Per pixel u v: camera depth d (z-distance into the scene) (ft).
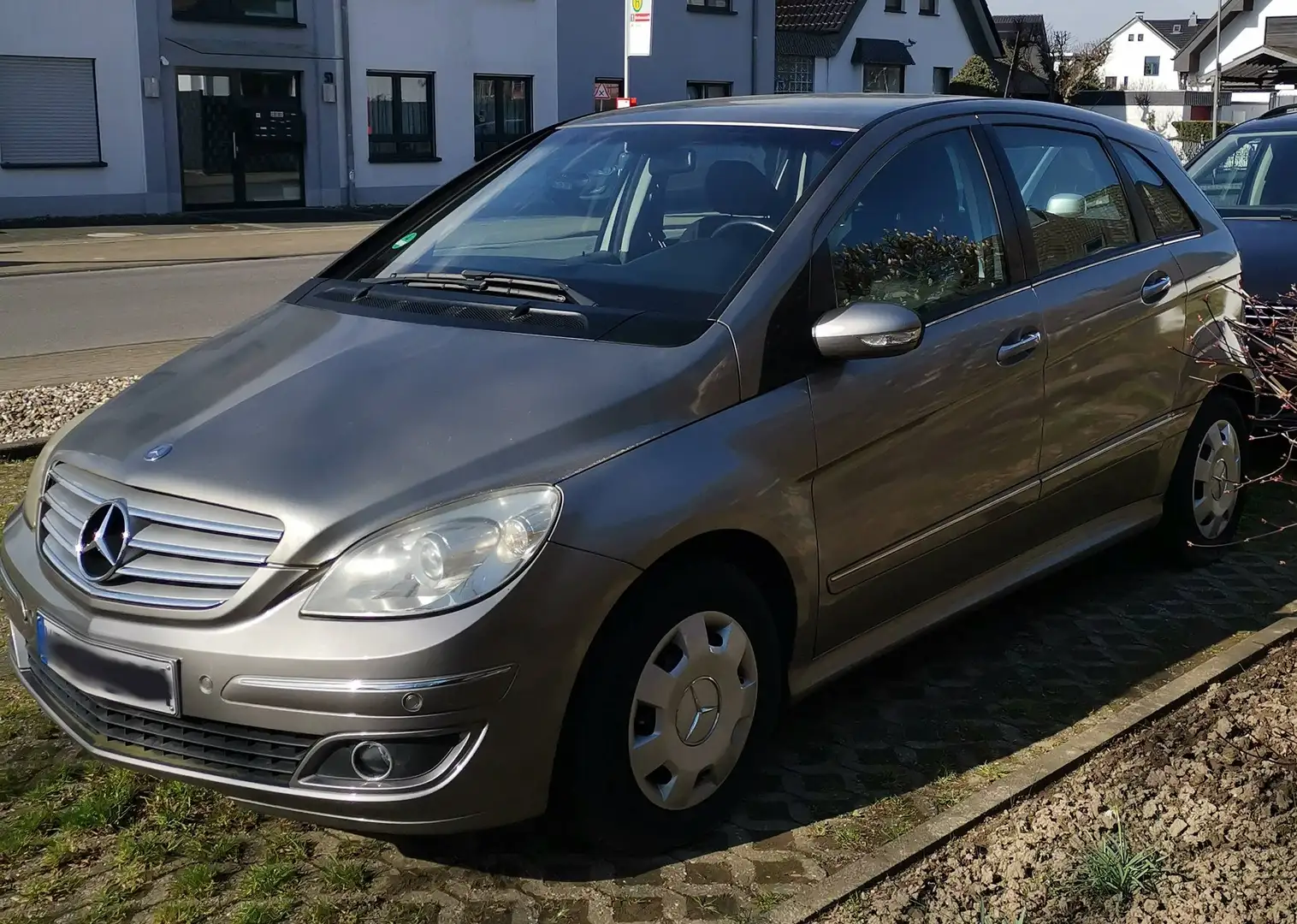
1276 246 22.11
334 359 11.23
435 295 12.28
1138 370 15.16
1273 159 25.76
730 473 10.30
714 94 113.91
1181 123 137.69
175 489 9.74
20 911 9.67
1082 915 9.43
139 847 10.43
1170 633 15.08
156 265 57.36
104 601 9.69
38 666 10.75
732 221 12.18
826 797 11.42
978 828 10.54
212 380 11.46
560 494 9.43
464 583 9.05
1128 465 15.43
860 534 11.71
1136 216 15.89
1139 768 11.46
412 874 10.19
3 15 75.20
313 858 10.38
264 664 9.02
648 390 10.25
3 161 76.89
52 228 74.23
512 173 14.80
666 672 10.09
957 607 13.29
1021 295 13.53
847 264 11.93
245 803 9.46
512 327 11.28
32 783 11.45
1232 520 17.61
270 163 88.43
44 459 11.50
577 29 102.73
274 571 9.14
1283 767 11.43
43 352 34.65
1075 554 14.89
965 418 12.67
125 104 80.59
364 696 8.87
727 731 10.68
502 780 9.31
